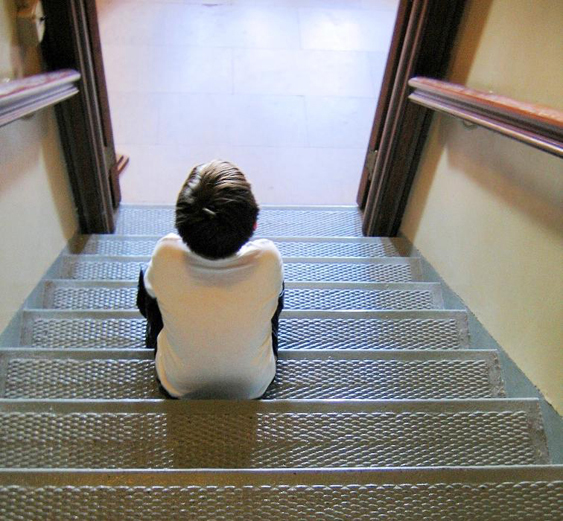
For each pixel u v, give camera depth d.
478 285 1.94
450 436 1.50
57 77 1.86
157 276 1.25
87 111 2.21
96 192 2.50
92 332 1.93
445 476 1.28
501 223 1.77
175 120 3.61
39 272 2.10
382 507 1.23
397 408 1.54
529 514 1.24
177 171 3.31
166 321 1.34
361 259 2.51
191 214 1.13
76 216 2.57
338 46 4.29
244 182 1.18
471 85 1.96
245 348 1.37
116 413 1.46
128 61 3.98
